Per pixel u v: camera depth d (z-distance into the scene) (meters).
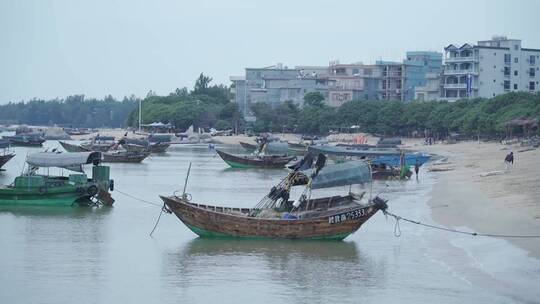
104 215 76.75
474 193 90.12
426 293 46.28
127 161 158.25
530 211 72.31
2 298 45.31
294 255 57.41
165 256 56.81
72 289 47.34
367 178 64.25
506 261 53.78
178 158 178.62
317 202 64.94
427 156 134.12
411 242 62.06
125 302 44.72
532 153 146.75
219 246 60.47
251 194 98.19
